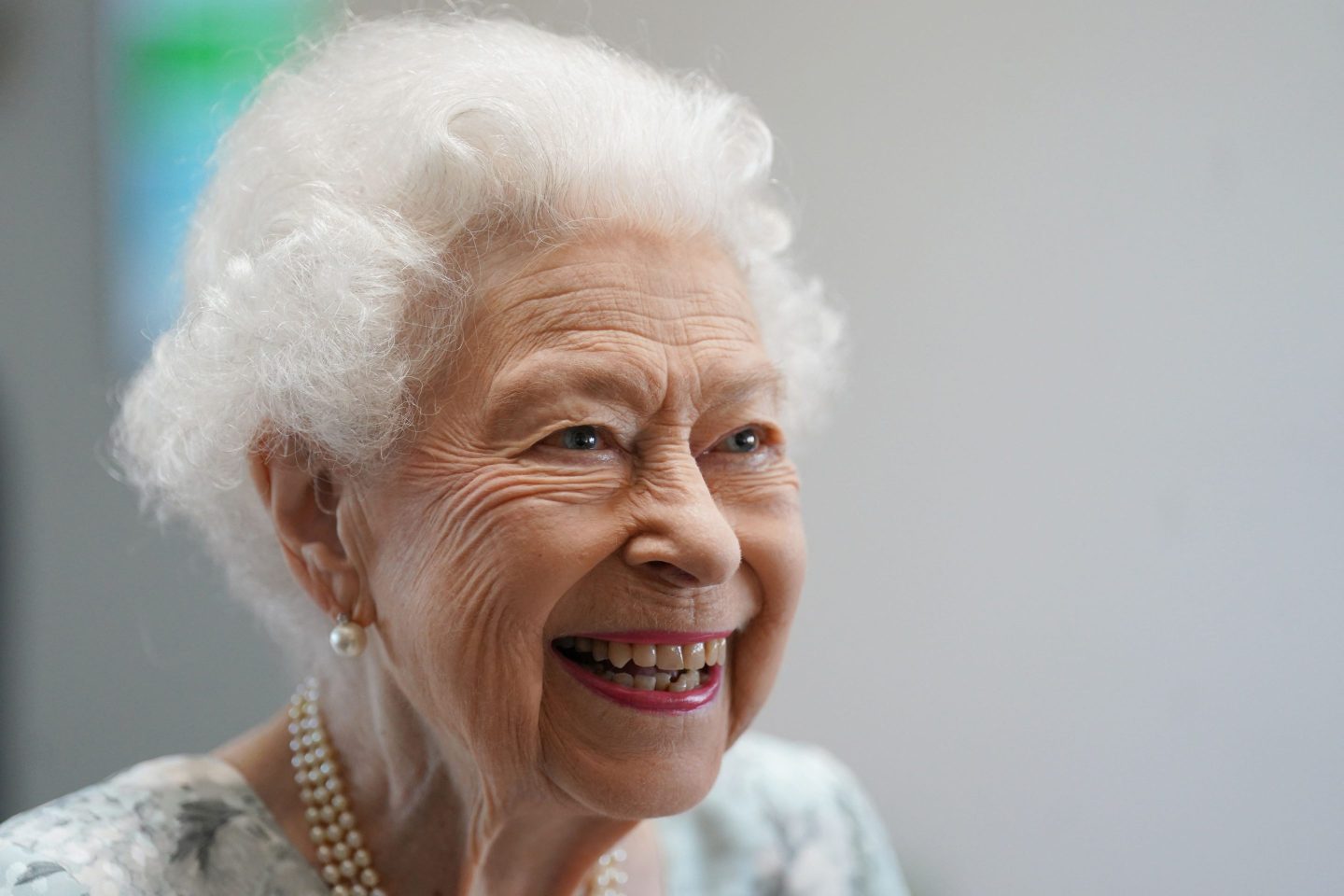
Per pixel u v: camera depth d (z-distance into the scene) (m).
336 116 1.01
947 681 2.16
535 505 0.89
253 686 2.56
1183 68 1.93
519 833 1.00
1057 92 2.02
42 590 2.59
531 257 0.91
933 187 2.11
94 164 2.53
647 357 0.90
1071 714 2.08
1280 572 1.92
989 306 2.09
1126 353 2.00
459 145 0.91
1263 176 1.89
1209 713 1.98
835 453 2.21
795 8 2.15
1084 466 2.04
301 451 0.98
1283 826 1.93
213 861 1.05
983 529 2.12
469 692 0.91
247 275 0.97
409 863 1.07
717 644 0.98
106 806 1.06
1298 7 1.85
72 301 2.55
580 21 2.14
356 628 0.98
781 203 2.18
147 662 2.58
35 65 2.54
